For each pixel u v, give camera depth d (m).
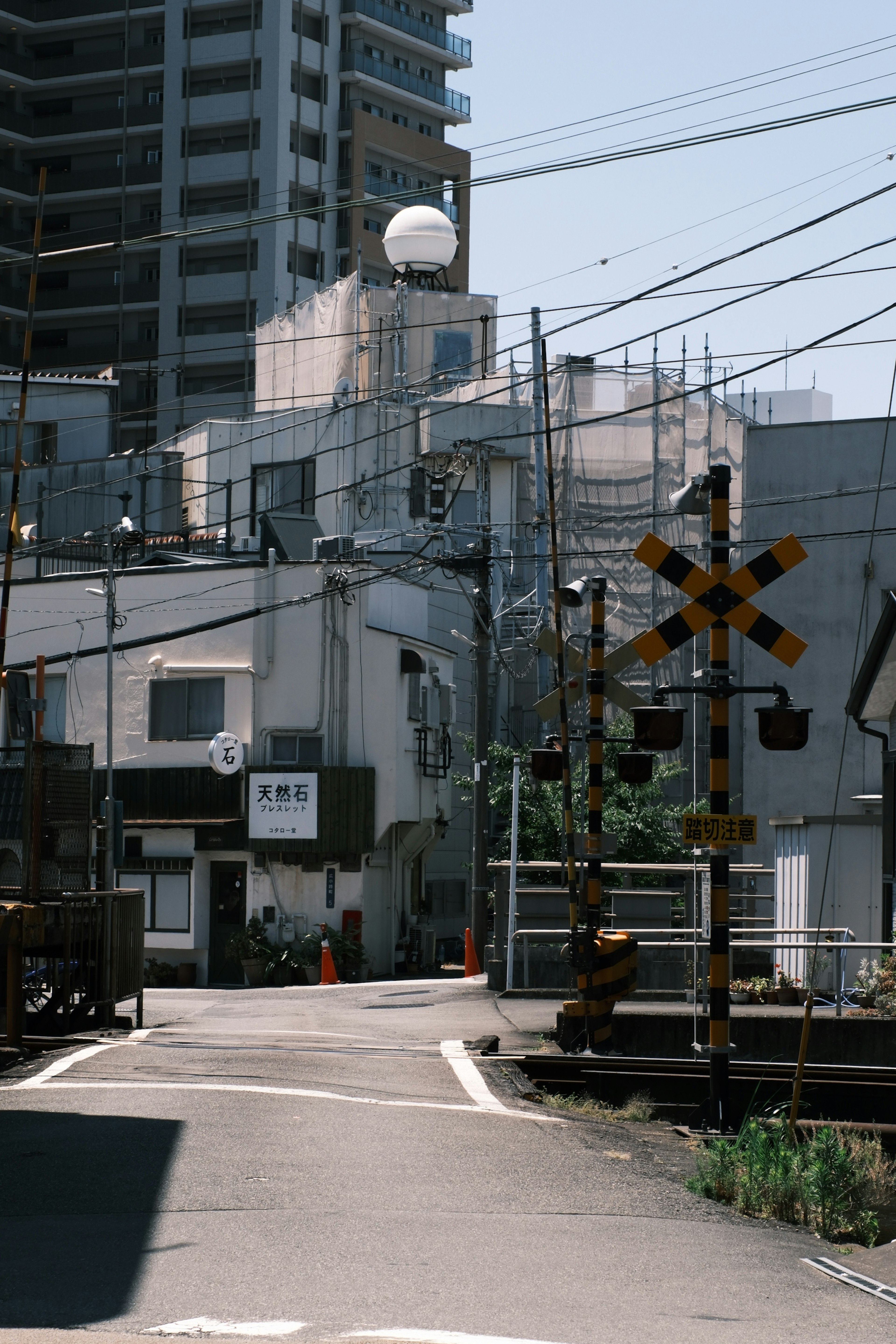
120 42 82.25
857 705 21.48
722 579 11.68
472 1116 11.11
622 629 44.09
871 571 37.66
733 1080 14.23
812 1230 8.55
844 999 19.53
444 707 39.41
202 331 79.81
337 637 36.97
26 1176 8.68
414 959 38.12
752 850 37.47
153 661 38.06
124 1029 17.44
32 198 83.31
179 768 37.50
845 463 38.19
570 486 44.81
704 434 44.91
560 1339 5.84
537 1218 7.98
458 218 87.75
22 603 39.88
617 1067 14.50
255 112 78.44
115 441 56.88
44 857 15.37
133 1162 9.06
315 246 80.62
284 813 36.06
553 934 22.27
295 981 35.44
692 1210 8.54
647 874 32.50
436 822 39.66
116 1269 6.77
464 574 31.73
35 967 16.48
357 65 81.56
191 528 43.84
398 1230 7.56
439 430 45.03
